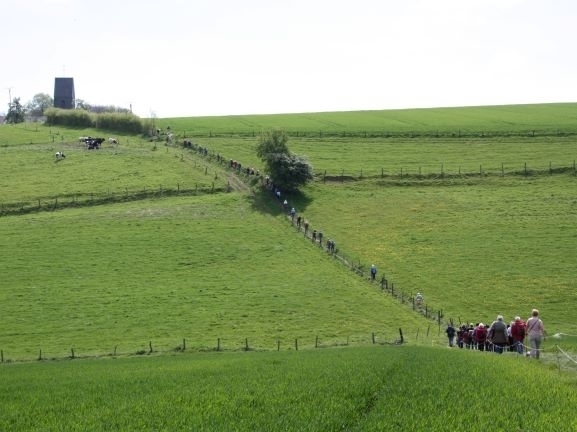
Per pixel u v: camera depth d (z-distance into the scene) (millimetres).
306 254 96562
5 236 102062
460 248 97188
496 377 30078
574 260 90875
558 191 118812
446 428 21688
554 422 21812
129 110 195125
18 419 26734
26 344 67312
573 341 51562
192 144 154875
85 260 92625
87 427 24438
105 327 72125
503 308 78125
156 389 32281
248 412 25359
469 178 127438
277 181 120938
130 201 118875
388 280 87688
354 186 125688
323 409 25188
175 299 80125
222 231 104125
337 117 196750
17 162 142375
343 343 65000
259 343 66250
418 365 35531
